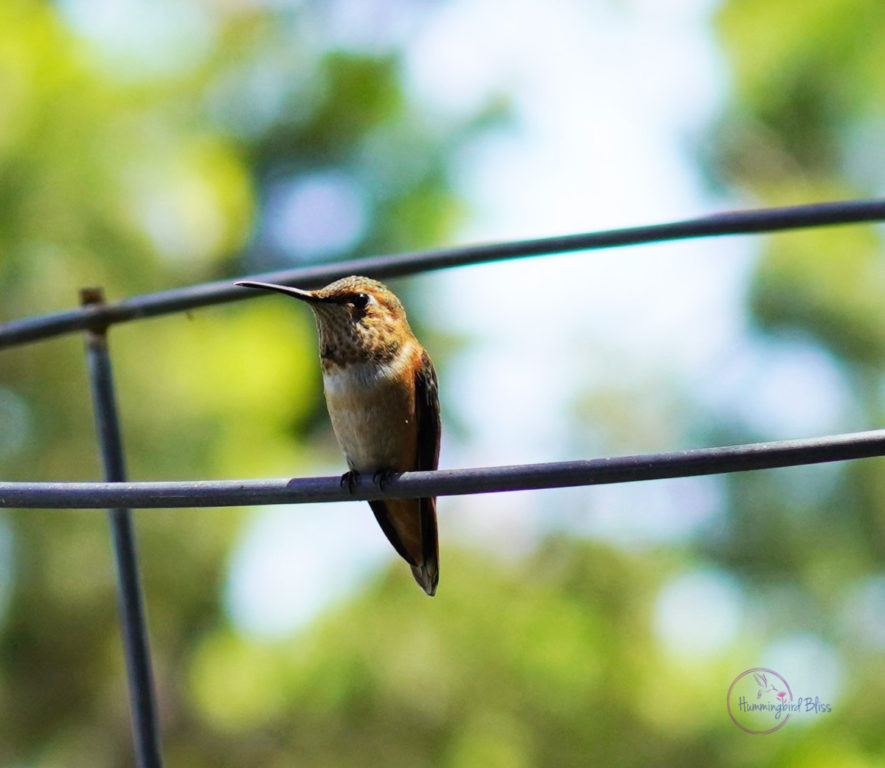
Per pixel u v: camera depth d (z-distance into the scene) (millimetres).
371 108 19938
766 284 15539
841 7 16141
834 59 16438
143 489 6055
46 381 13445
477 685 14539
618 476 5691
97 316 7855
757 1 16641
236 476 14227
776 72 16734
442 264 8086
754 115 17328
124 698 14633
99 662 14258
